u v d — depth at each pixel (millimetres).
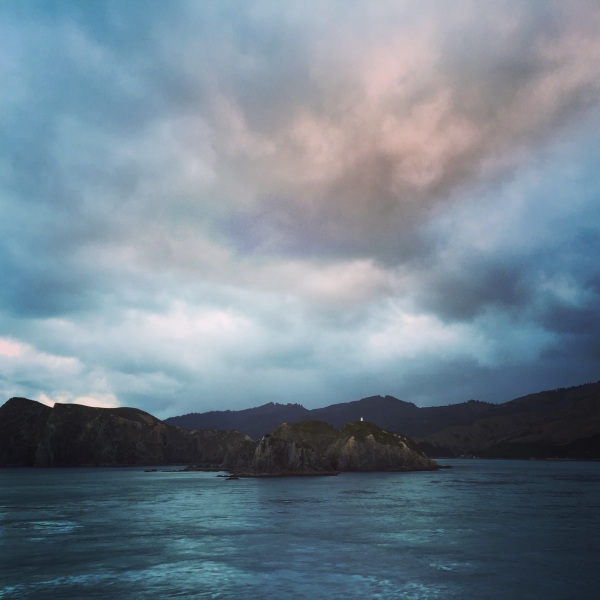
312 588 31078
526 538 47625
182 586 31703
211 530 52344
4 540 47656
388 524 56125
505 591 30594
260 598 29219
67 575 34562
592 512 67062
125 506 76000
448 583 32188
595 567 36344
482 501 81375
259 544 44625
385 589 30891
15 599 29531
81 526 56156
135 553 41250
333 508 71500
